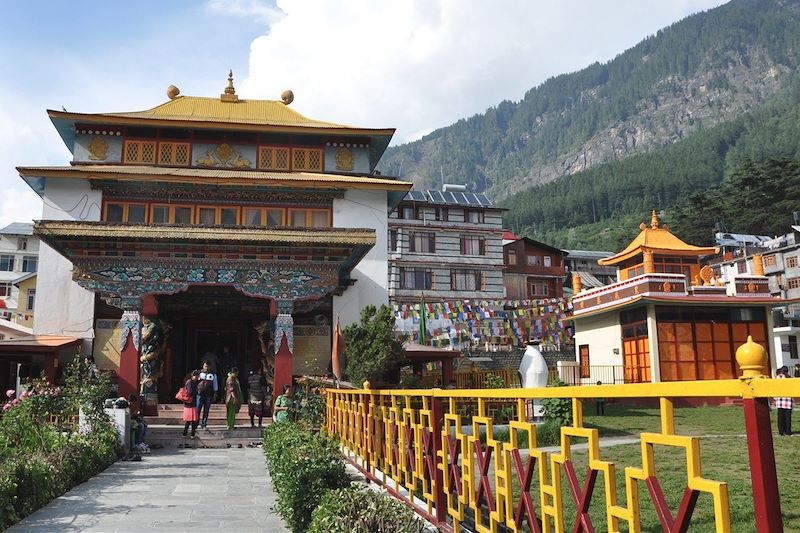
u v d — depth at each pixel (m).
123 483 12.46
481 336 28.95
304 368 26.00
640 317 30.30
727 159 177.12
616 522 3.66
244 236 20.61
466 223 57.41
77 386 16.61
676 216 89.06
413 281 55.16
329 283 21.42
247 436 19.50
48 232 19.67
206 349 27.70
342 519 6.16
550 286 64.19
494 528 5.39
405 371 24.70
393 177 30.42
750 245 67.75
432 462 7.16
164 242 20.61
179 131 28.48
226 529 8.66
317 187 26.94
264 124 28.33
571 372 32.56
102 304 25.42
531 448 4.67
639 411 24.17
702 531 7.17
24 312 63.28
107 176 25.45
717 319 29.95
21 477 9.60
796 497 8.97
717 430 17.38
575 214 176.75
